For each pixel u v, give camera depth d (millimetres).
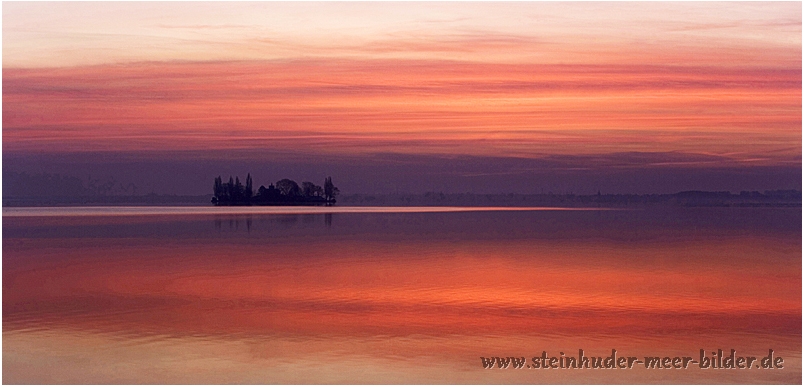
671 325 19391
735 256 34875
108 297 23312
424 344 17344
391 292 24078
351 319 19750
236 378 14852
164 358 16125
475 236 47281
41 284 26281
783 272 29281
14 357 16125
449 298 22984
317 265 31500
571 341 17750
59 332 18234
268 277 27844
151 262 32844
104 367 15469
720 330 18859
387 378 14922
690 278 27594
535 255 35188
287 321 19562
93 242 43375
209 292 24219
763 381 15102
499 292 24062
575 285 25797
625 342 17766
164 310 21031
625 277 27734
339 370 15367
